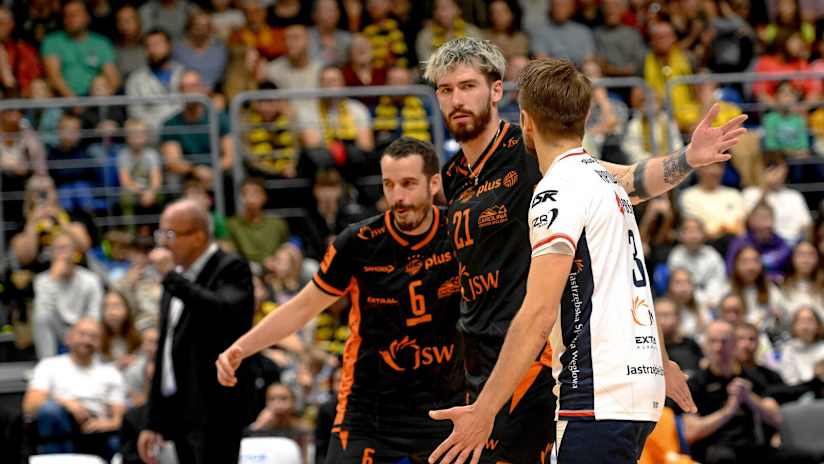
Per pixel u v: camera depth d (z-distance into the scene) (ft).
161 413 66.90
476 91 45.88
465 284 46.98
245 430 79.56
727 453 82.02
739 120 42.14
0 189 101.86
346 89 106.73
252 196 102.12
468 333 46.85
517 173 45.42
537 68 39.78
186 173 105.70
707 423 82.69
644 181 44.11
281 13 124.57
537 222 37.60
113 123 107.55
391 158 52.44
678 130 115.44
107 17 122.01
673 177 43.37
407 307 53.67
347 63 116.26
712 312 101.60
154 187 104.42
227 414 65.98
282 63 118.83
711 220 109.50
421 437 54.13
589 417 36.86
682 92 118.32
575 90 39.19
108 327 89.10
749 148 115.34
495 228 45.65
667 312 88.84
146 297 93.71
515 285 45.39
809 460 83.56
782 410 84.64
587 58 124.26
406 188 52.24
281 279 96.43
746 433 82.99
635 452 37.22
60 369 85.46
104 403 85.56
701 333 96.73
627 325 37.42
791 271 104.58
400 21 125.80
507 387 36.45
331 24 123.54
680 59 127.13
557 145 39.40
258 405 83.10
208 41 119.24
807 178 117.29
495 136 46.39
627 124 114.01
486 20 129.70
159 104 111.96
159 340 67.41
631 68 127.44
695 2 133.28
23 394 86.84
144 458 67.15
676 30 131.75
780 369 95.55
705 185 110.93
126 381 87.25
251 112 108.78
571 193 37.76
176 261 67.41
